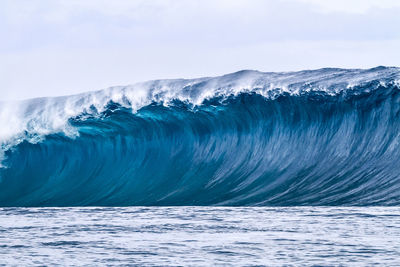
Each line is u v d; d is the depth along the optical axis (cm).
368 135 12850
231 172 13400
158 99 14338
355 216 9575
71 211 11600
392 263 5591
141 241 7188
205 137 13950
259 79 14175
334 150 12962
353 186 12012
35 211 11769
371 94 13162
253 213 10338
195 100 14150
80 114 14600
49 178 14312
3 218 10400
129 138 14325
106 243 7050
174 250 6462
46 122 14688
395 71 13588
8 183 14300
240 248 6550
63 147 14538
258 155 13475
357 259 5809
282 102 13688
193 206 12112
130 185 13812
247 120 13800
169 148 14075
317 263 5644
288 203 11719
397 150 12369
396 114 12738
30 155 14538
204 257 6022
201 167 13675
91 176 14188
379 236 7331
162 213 10700
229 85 14200
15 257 6131
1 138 14638
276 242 6962
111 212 11181
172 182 13638
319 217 9550
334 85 13575
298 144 13288
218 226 8575
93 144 14450
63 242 7181
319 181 12469
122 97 14538
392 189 11662
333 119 13275
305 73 14275
